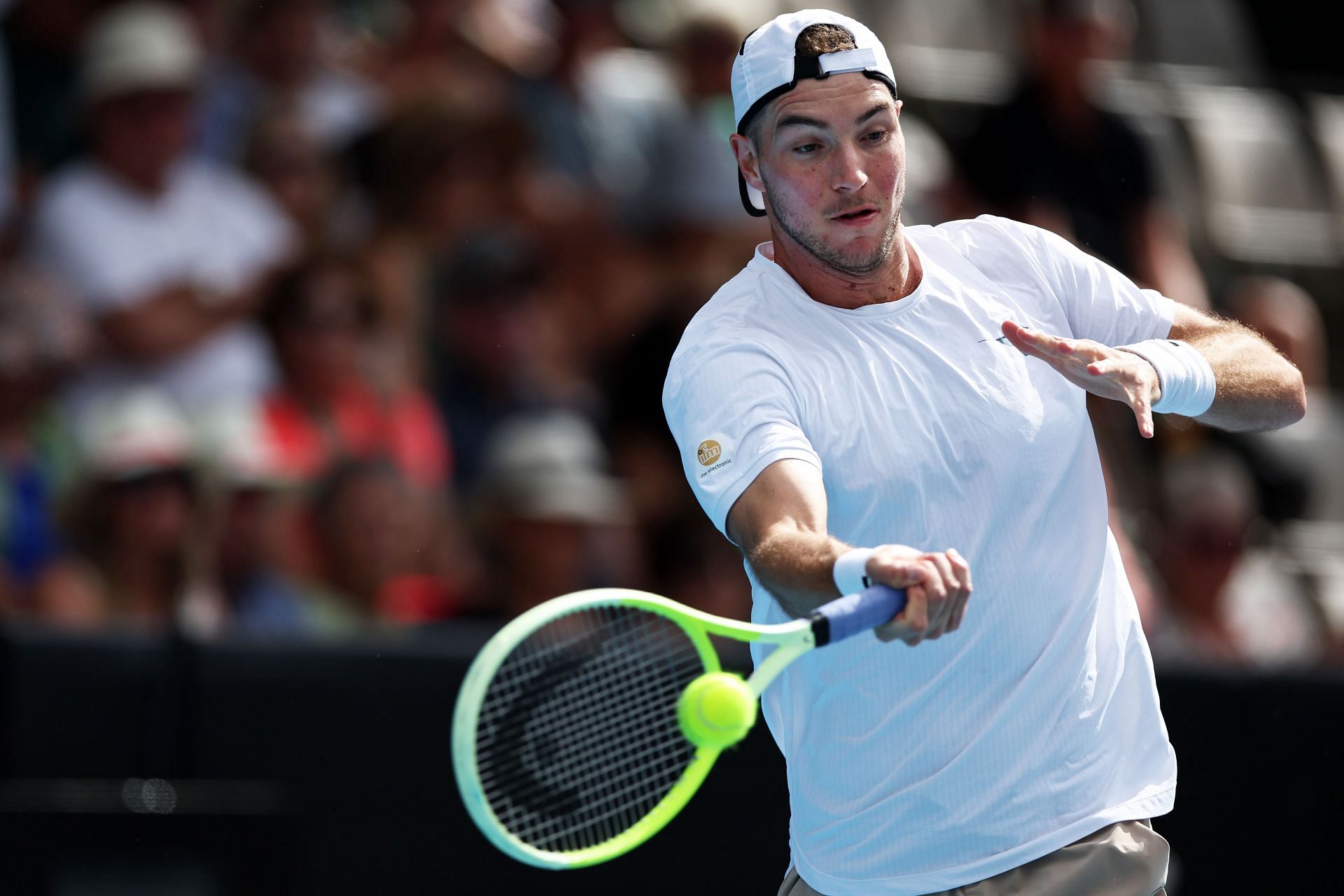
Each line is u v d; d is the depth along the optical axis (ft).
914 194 89.45
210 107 79.41
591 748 44.83
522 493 70.38
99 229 72.38
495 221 79.15
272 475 67.67
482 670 31.78
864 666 35.37
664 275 83.92
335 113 81.71
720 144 86.28
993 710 35.55
